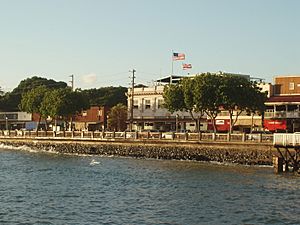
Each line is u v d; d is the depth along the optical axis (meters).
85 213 36.66
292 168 62.00
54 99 119.44
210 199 42.62
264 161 72.81
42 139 111.56
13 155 95.88
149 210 37.88
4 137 121.88
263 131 97.44
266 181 53.69
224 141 77.81
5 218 34.62
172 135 85.12
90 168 69.00
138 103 123.38
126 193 46.03
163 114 118.94
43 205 39.59
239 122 106.94
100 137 97.38
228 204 40.34
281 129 100.44
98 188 49.22
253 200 42.12
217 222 33.94
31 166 72.31
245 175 59.41
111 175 60.16
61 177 58.25
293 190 47.44
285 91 105.94
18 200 41.72
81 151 100.00
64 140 104.75
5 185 50.88
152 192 46.62
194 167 69.75
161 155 85.38
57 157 90.69
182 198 43.16
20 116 156.88
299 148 59.47
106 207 39.00
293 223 33.97
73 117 132.75
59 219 34.53
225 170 65.44
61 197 43.59
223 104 88.56
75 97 120.62
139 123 122.75
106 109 140.00
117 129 131.00
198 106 88.94
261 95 92.81
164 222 33.81
